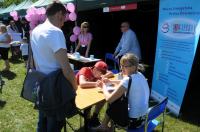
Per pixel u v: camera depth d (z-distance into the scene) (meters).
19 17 15.95
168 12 5.53
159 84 5.86
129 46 6.81
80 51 8.34
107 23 11.34
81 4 8.79
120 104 3.08
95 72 4.20
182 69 5.08
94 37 11.16
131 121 3.20
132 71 3.19
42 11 7.32
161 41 5.79
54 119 2.85
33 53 2.83
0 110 5.64
